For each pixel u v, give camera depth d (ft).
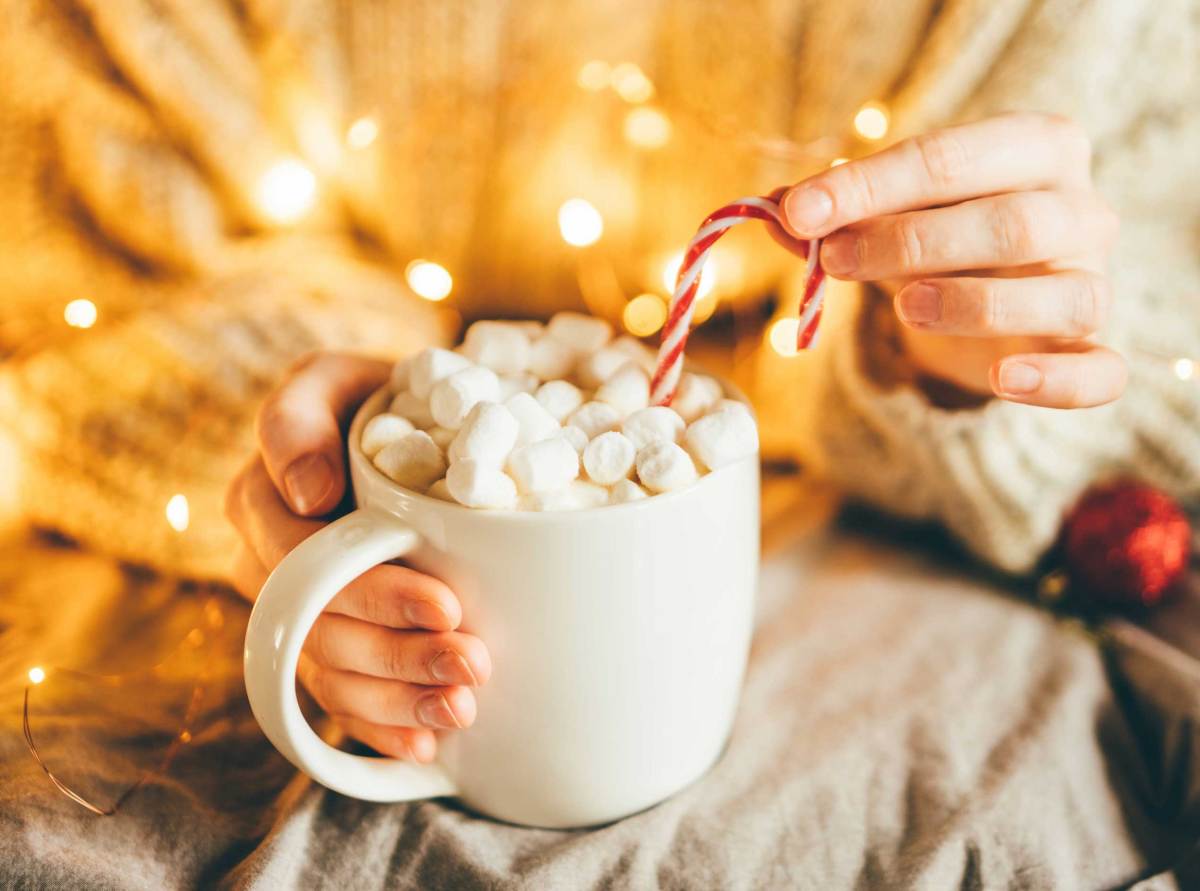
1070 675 1.16
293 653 0.87
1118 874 0.98
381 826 0.99
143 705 1.13
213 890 0.95
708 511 0.90
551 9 1.53
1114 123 1.37
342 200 1.68
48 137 1.47
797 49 1.51
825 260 1.02
